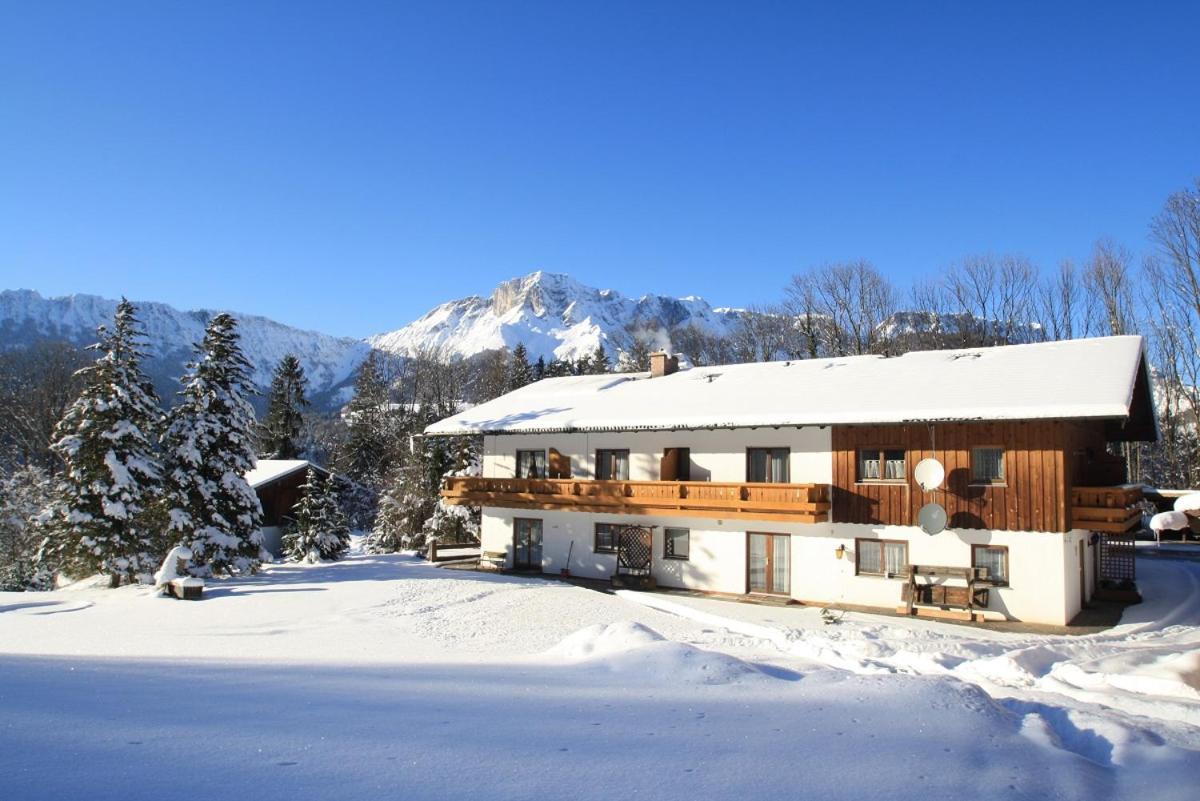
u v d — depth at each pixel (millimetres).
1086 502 22062
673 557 27703
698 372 33375
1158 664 12227
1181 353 50094
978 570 22000
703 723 6801
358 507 61688
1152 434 28391
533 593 23125
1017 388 22688
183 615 20344
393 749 5461
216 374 29609
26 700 6680
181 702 7012
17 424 61781
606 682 9125
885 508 23812
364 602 21938
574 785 4852
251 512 30031
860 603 23953
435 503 43156
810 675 9625
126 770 4621
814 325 53125
